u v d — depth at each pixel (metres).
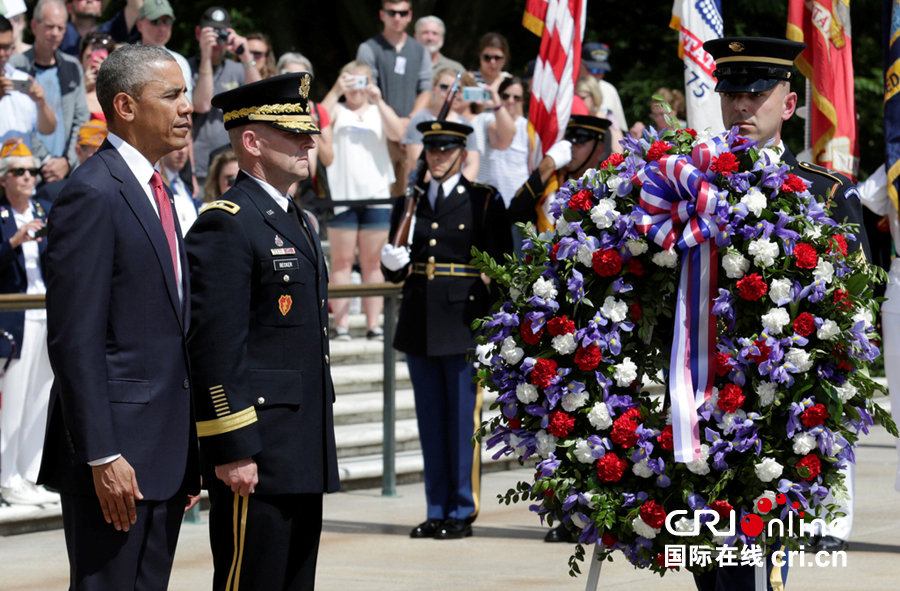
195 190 21.53
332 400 9.94
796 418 9.04
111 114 8.96
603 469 9.21
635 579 13.91
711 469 9.17
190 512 17.42
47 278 8.54
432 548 15.73
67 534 8.87
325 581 13.85
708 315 9.27
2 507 16.64
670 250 9.24
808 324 9.09
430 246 16.59
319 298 9.88
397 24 26.19
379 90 25.92
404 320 16.78
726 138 9.55
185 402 8.99
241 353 9.31
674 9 17.25
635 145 9.73
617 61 42.94
